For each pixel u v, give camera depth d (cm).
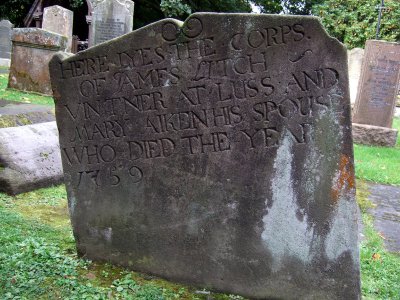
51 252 349
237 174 311
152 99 319
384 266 384
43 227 405
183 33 305
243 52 297
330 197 296
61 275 321
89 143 337
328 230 299
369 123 1027
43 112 760
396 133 988
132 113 324
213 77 305
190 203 322
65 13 1407
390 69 999
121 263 345
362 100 1023
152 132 323
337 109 287
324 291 305
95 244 348
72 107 335
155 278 337
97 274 332
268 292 316
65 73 331
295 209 303
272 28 290
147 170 328
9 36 1905
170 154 322
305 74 289
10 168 496
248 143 305
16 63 1104
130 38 314
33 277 313
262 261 314
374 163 817
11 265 324
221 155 312
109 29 1333
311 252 304
